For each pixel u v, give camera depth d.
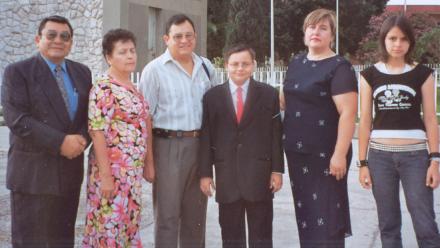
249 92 3.60
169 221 3.71
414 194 3.42
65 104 3.28
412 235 4.56
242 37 24.16
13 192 3.30
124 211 3.29
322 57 3.46
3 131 10.61
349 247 4.38
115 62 3.37
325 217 3.44
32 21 14.30
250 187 3.56
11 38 14.41
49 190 3.25
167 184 3.68
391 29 3.44
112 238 3.28
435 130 3.43
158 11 14.66
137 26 14.01
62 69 3.35
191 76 3.73
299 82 3.45
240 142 3.58
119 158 3.28
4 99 3.21
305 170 3.47
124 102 3.29
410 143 3.43
